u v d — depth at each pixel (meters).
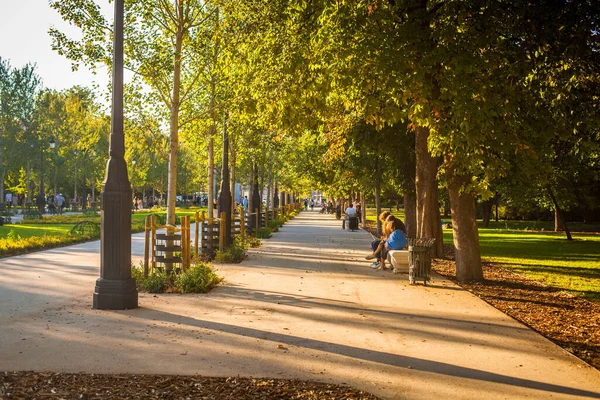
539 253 26.53
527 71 10.06
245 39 12.38
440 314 10.42
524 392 6.10
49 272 15.90
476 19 10.03
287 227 42.41
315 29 10.93
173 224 14.35
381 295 12.43
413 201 25.30
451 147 10.54
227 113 17.39
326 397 5.76
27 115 63.84
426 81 10.31
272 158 42.75
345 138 22.00
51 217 47.91
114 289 10.34
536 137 13.84
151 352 7.32
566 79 10.85
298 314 10.12
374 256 17.45
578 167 31.02
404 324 9.48
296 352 7.49
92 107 16.20
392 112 10.77
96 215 52.16
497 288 14.50
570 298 13.30
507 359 7.43
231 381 6.16
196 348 7.56
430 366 7.02
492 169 11.66
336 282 14.32
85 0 14.38
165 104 16.23
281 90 11.27
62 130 69.25
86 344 7.70
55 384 5.93
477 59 9.76
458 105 9.77
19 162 65.38
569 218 65.69
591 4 8.98
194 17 14.95
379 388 6.12
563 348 8.25
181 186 96.44
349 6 10.34
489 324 9.63
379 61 9.89
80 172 70.62
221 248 19.36
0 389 5.67
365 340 8.28
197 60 15.68
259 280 14.49
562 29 9.41
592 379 6.62
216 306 10.78
